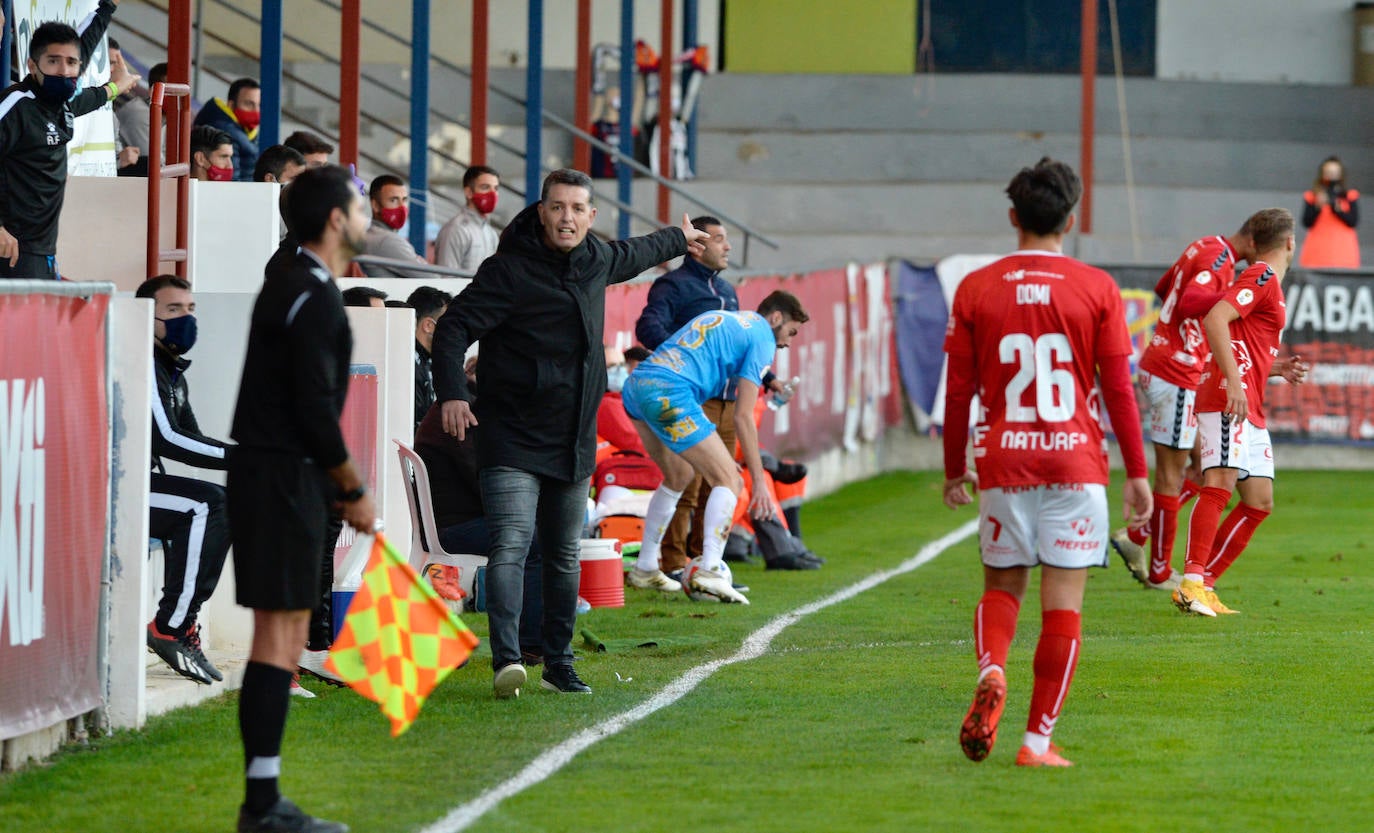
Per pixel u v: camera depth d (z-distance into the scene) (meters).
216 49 77.88
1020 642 29.88
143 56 72.88
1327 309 70.19
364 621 17.70
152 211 30.48
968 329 20.30
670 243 25.94
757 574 40.59
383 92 83.56
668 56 76.19
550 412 24.33
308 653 24.91
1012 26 100.94
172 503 22.92
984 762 20.39
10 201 26.55
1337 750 21.19
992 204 91.62
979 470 20.27
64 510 20.22
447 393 23.97
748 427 33.59
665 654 28.77
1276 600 35.78
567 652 25.09
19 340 18.94
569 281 24.36
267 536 17.08
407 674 17.72
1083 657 28.22
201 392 27.22
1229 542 34.41
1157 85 97.56
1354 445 70.44
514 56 90.44
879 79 97.19
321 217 17.31
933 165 94.75
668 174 76.19
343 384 17.25
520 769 19.91
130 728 21.75
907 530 50.94
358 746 21.12
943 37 101.12
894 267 71.94
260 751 16.92
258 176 34.56
